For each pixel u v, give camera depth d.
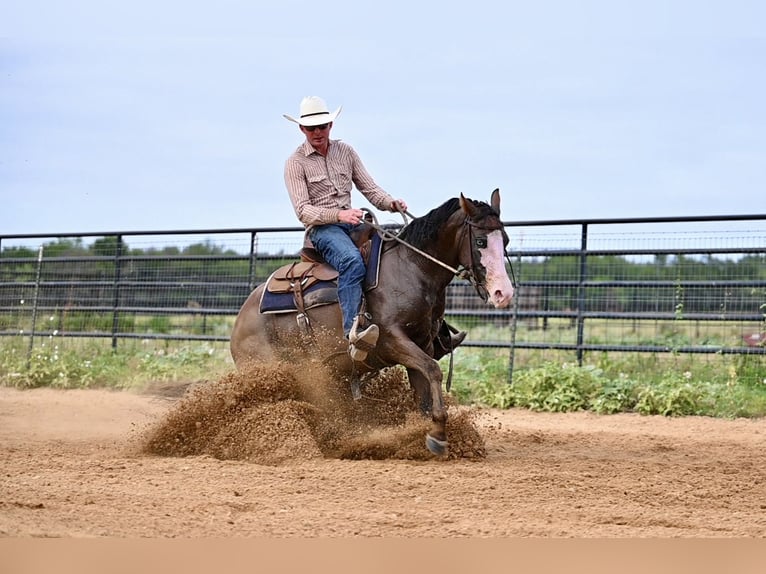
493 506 6.99
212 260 19.14
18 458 9.24
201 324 19.69
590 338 16.86
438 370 9.12
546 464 9.16
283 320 10.13
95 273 20.23
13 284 20.70
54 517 6.30
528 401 15.02
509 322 17.42
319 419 9.84
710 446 10.88
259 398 9.86
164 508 6.75
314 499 7.19
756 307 15.12
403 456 9.39
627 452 10.37
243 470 8.50
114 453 9.85
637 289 16.05
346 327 9.38
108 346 20.06
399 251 9.48
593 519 6.61
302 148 9.97
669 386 14.68
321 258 10.03
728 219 14.98
